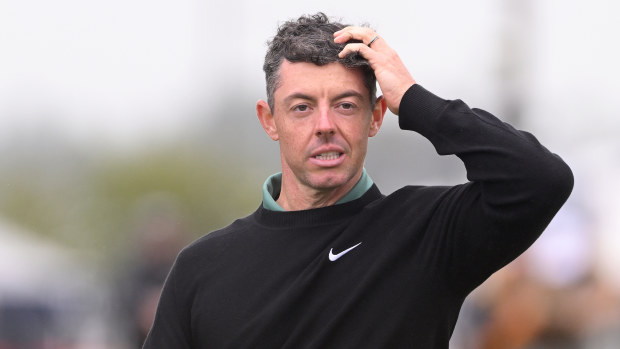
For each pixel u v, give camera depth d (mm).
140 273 36469
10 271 46031
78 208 77000
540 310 24938
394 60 13945
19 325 43688
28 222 79062
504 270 25875
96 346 48062
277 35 14320
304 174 14039
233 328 13938
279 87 14117
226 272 14242
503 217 12992
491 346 26172
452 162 54562
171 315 14438
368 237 13945
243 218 14891
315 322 13656
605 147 32031
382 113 14703
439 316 13695
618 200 28391
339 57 13836
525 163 12867
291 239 14164
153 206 37281
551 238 25016
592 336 25109
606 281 25688
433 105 13555
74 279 49875
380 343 13492
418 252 13711
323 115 13789
